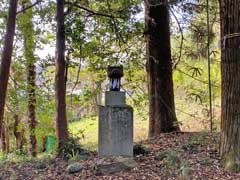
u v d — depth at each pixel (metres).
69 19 9.99
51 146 11.79
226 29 6.64
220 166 6.79
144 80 12.48
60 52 8.66
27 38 13.43
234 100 6.69
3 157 9.28
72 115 13.38
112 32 10.96
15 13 7.35
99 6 10.79
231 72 6.67
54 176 6.81
